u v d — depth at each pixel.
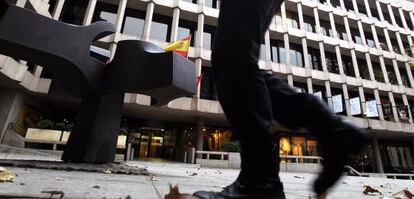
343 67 27.00
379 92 26.69
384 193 3.33
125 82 4.84
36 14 3.98
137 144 21.23
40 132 14.32
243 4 1.21
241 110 1.14
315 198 1.12
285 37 24.47
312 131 1.20
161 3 21.58
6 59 12.88
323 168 1.11
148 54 4.83
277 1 1.32
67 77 4.88
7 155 8.73
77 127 5.14
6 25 3.67
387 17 31.81
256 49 1.21
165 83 4.47
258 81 1.17
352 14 28.31
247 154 1.22
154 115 20.91
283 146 22.81
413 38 30.64
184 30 22.81
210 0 24.06
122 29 20.97
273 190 1.20
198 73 20.33
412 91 27.31
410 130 24.62
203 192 1.27
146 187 2.28
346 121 1.15
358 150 1.07
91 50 5.38
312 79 24.11
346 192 3.09
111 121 5.18
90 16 19.39
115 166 4.66
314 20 27.59
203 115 20.50
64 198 1.41
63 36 4.28
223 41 1.21
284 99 1.30
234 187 1.25
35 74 16.50
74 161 4.77
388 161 26.64
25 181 2.04
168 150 21.89
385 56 27.95
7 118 15.03
